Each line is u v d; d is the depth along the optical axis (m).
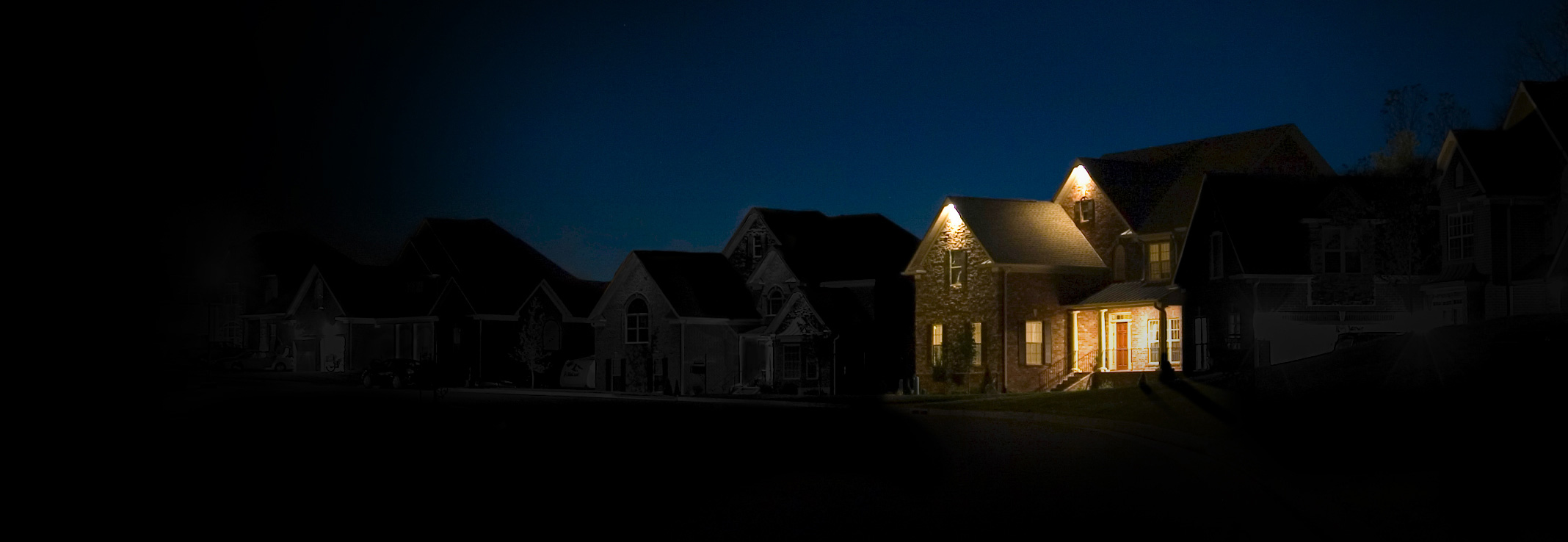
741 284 64.12
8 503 18.83
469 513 17.09
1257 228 44.06
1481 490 15.66
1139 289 51.44
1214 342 45.16
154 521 16.83
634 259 63.09
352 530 15.76
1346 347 38.56
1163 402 35.22
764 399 50.41
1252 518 15.96
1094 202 55.09
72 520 17.06
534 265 80.12
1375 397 26.77
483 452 26.89
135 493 20.00
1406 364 29.88
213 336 82.56
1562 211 39.62
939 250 55.19
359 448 27.95
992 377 52.31
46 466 24.19
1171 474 21.31
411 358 77.31
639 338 62.78
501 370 74.81
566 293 75.12
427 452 26.80
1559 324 31.59
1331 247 43.31
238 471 23.19
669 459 24.78
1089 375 50.41
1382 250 42.59
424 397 53.16
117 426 34.75
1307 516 15.97
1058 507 17.06
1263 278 43.12
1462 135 41.69
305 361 78.56
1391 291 43.28
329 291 77.56
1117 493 18.70
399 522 16.38
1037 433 31.39
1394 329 43.09
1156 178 54.81
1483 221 40.91
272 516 17.12
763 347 61.25
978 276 53.19
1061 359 52.91
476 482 21.05
